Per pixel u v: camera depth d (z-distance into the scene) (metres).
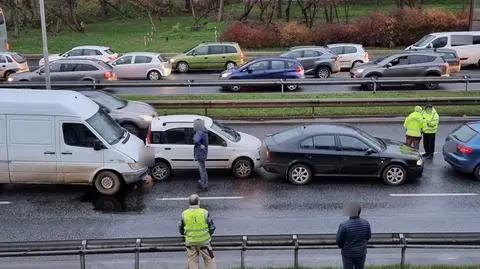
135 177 14.56
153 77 30.05
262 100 21.73
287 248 9.95
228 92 25.77
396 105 21.78
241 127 20.73
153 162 15.18
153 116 18.73
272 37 39.53
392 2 56.50
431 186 15.02
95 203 14.07
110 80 25.48
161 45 41.12
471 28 38.00
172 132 15.48
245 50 39.12
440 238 10.05
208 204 13.91
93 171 14.44
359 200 14.09
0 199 14.34
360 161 15.02
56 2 48.22
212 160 15.59
